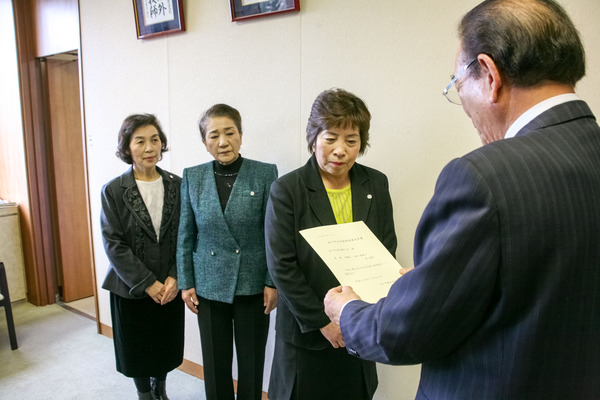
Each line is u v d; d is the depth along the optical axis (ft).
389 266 3.38
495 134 2.09
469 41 2.04
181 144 7.13
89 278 11.48
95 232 8.80
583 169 1.74
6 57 10.10
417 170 5.10
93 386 7.10
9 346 8.56
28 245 10.64
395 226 5.35
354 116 3.85
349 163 3.98
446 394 2.01
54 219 10.82
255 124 6.26
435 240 1.85
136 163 5.72
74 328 9.43
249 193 4.95
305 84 5.73
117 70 7.83
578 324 1.71
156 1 6.87
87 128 8.57
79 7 8.23
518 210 1.67
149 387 6.17
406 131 5.10
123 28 7.60
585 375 1.75
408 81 5.00
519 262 1.67
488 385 1.83
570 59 1.83
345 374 4.24
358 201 4.15
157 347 5.85
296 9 5.58
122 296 5.54
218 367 5.20
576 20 4.09
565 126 1.84
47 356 8.15
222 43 6.41
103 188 5.65
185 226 5.30
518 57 1.82
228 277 4.99
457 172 1.83
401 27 4.95
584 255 1.68
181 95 7.00
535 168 1.72
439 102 4.84
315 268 4.04
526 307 1.72
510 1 1.93
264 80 6.08
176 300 6.00
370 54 5.20
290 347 4.26
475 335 1.88
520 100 1.92
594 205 1.71
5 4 9.84
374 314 2.10
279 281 3.99
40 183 10.47
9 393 6.88
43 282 10.77
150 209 5.75
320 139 3.94
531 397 1.75
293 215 4.07
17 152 10.42
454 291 1.75
